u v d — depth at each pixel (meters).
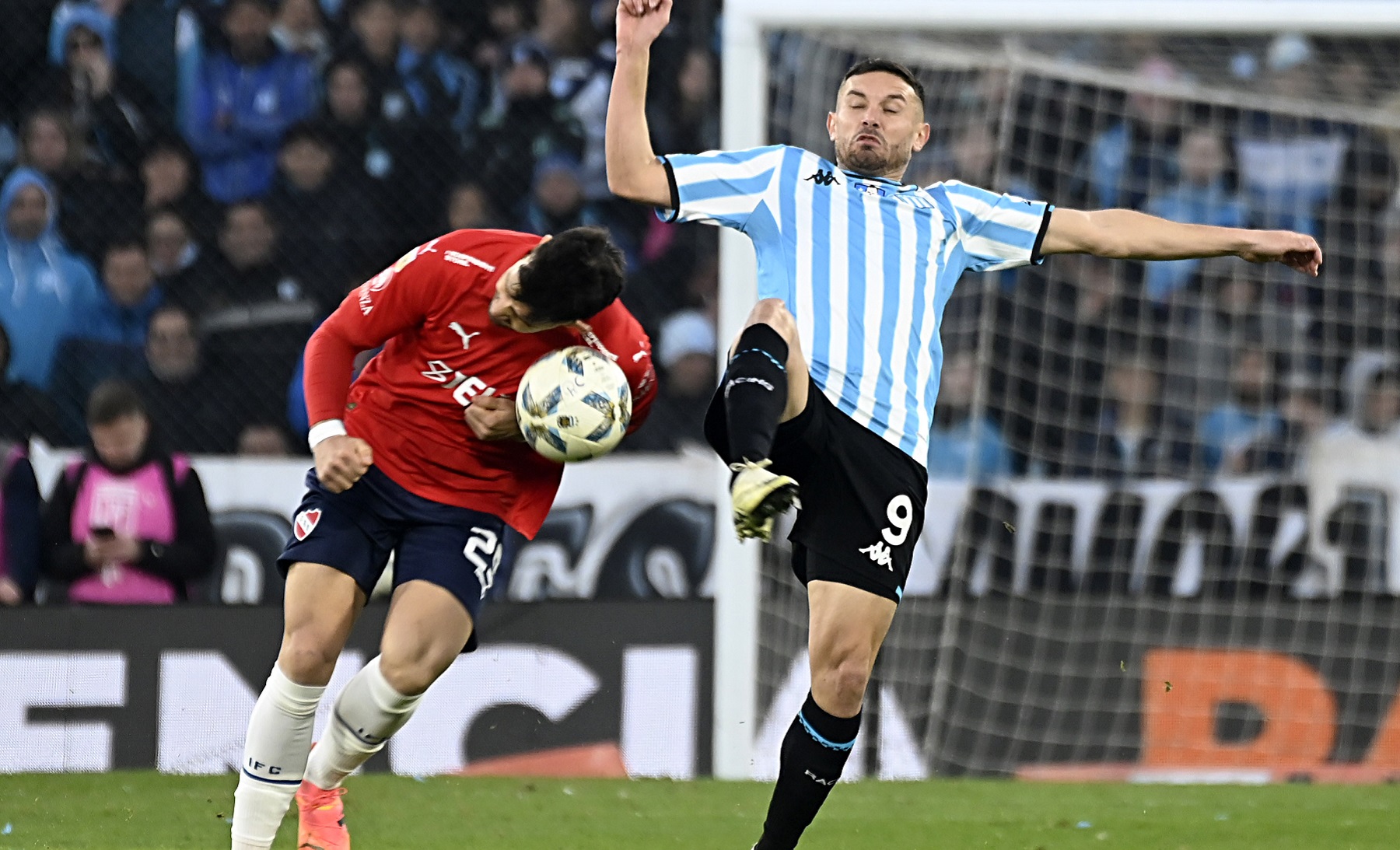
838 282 12.32
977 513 23.66
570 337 11.77
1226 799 18.92
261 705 11.45
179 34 25.09
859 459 12.03
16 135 24.44
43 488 21.16
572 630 21.12
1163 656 22.61
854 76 13.01
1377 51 24.70
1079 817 17.25
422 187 25.48
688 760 20.98
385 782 19.36
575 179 25.97
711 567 21.78
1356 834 16.17
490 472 11.84
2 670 20.67
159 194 24.48
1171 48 24.72
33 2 24.81
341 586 11.53
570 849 14.77
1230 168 27.11
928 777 21.94
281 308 24.28
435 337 11.63
